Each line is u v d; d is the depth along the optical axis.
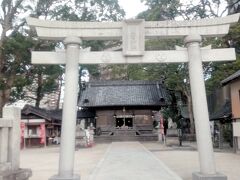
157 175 12.98
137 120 44.12
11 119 9.43
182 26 11.90
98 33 11.88
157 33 11.94
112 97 45.06
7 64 31.88
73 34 11.82
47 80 38.25
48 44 32.38
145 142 38.94
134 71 47.75
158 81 47.12
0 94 32.03
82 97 45.59
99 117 44.59
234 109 24.16
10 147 9.41
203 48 11.99
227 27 11.84
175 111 43.78
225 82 24.31
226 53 11.90
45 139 34.47
